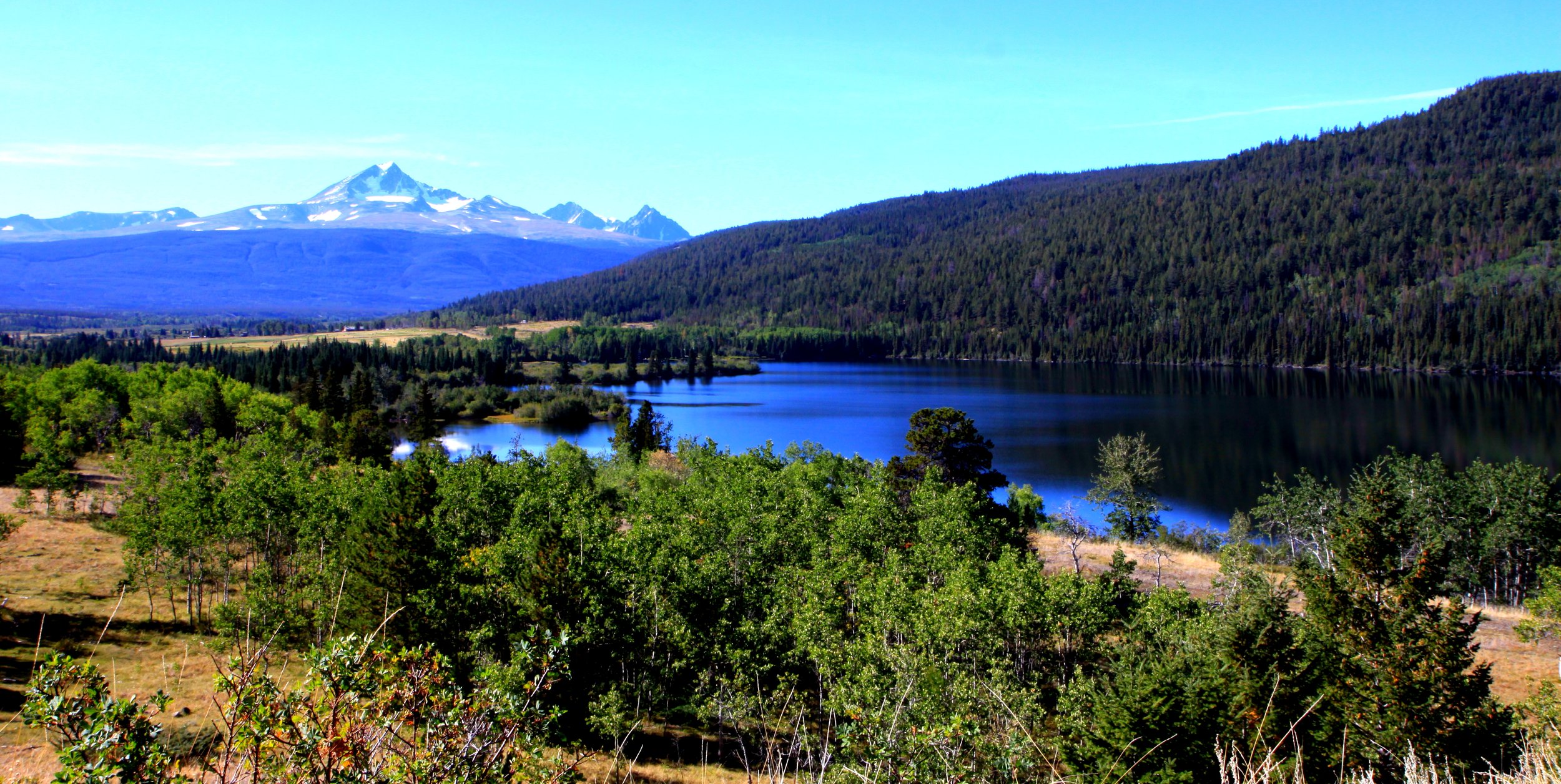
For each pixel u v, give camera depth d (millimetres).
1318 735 16891
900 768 10195
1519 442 94875
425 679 5770
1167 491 77688
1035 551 49250
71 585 36125
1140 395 156250
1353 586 21203
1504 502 49125
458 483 46781
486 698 5957
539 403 148125
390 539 30453
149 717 5402
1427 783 9258
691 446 79062
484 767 5785
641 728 26812
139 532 34969
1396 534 21250
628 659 29812
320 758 5371
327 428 85688
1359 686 19234
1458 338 190125
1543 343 171625
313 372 128625
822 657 27859
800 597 34719
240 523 37125
